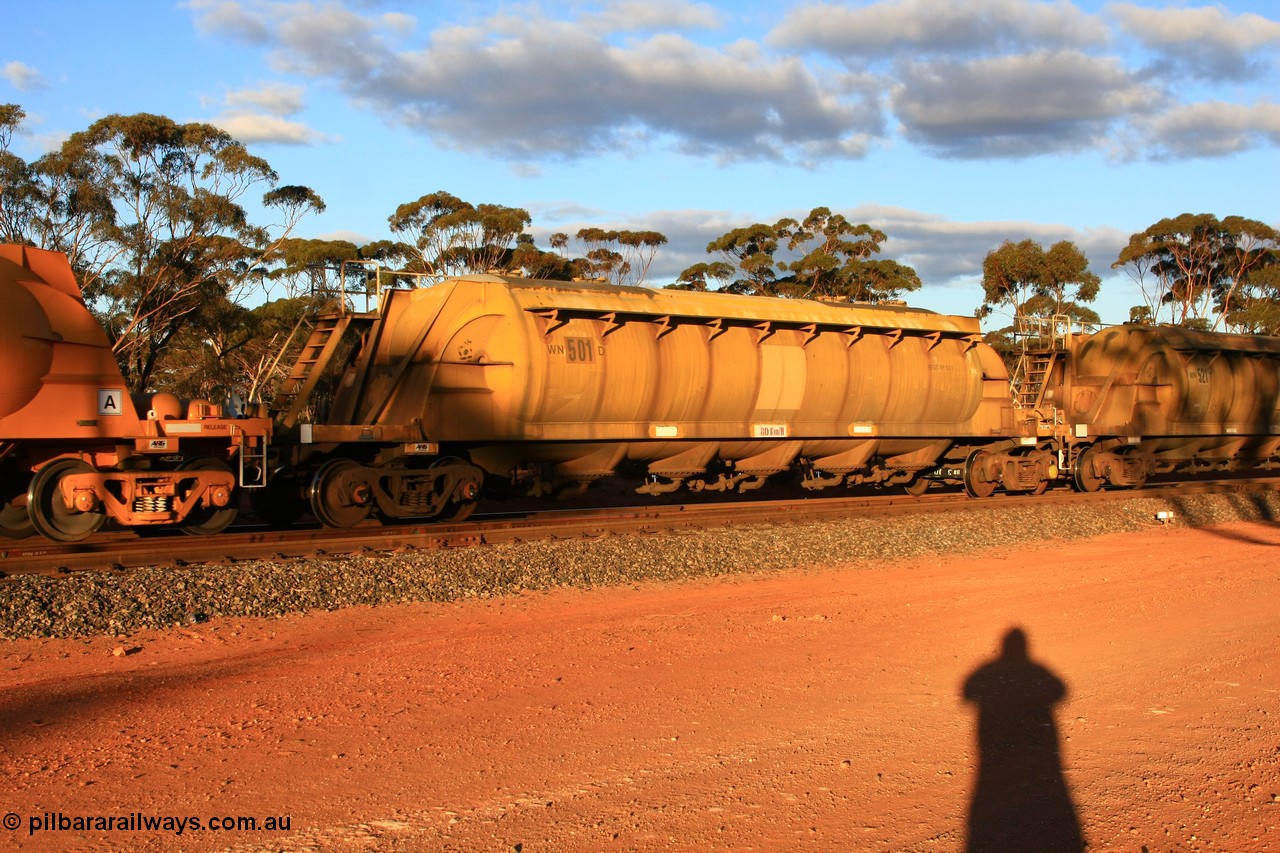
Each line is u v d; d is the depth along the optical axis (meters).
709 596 11.71
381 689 7.72
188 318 39.88
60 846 5.06
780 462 19.75
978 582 12.84
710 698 7.64
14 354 11.76
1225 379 27.69
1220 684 8.31
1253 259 55.88
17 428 11.87
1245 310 54.34
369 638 9.41
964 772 6.27
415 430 15.24
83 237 36.69
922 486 23.91
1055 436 23.86
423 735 6.71
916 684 8.13
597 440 16.91
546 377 15.95
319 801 5.64
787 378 18.91
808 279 55.03
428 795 5.75
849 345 20.12
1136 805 5.80
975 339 22.39
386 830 5.29
